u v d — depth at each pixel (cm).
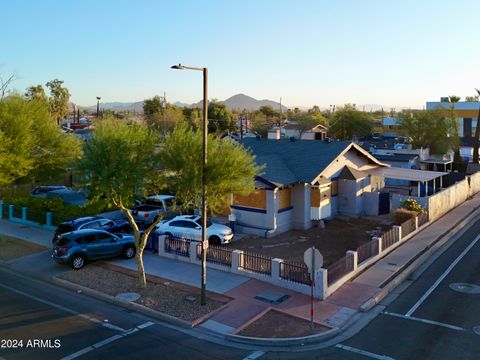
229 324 1414
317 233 2598
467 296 1667
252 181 1811
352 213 3014
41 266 2034
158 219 1741
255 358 1204
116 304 1599
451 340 1298
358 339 1316
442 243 2469
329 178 2888
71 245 1956
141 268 1719
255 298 1619
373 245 2102
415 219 2666
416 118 5597
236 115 13588
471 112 8000
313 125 8662
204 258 1547
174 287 1731
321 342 1302
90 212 2764
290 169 2791
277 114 15600
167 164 1656
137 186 1612
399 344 1279
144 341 1300
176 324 1430
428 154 5359
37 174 2848
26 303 1602
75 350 1234
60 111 9481
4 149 2291
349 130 7994
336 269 1747
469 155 6600
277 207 2580
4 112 2403
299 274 1686
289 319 1446
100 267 1997
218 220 2738
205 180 1567
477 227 2902
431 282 1838
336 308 1530
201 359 1195
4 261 2120
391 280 1836
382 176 3394
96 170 1572
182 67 1421
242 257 1866
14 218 2992
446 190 3322
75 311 1529
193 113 9994
